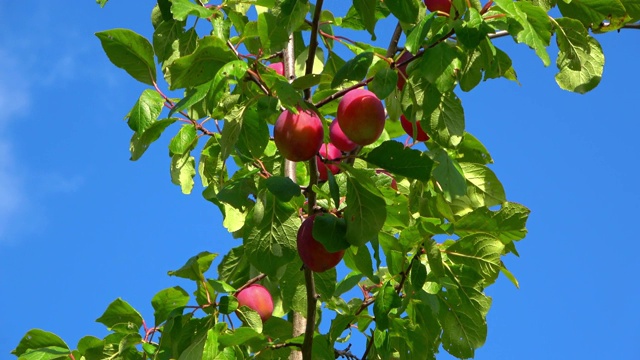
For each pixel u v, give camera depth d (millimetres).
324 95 1244
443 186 1171
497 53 1141
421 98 1130
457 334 1276
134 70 1258
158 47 1253
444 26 1098
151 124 1196
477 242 1256
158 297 1281
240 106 1146
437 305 1230
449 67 1087
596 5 1202
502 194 1291
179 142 1311
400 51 1207
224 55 1120
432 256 1214
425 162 1127
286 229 1200
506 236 1259
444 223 1266
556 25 1174
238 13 1253
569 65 1187
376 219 1120
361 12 1147
